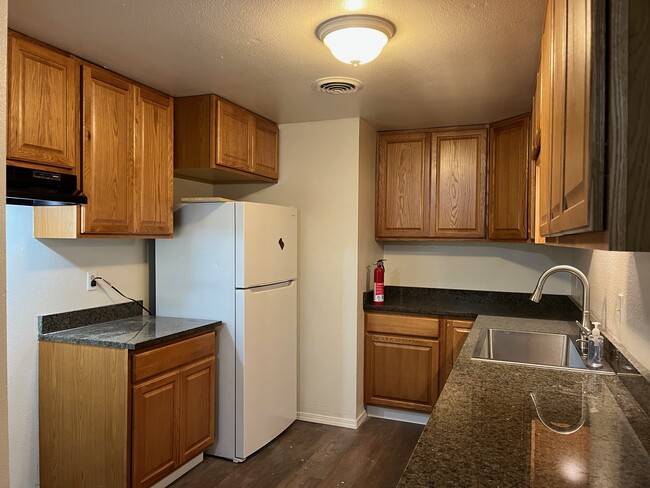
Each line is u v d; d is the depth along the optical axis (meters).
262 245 3.01
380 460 2.95
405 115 3.31
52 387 2.40
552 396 1.47
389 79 2.53
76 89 2.22
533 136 2.48
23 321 2.35
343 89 2.69
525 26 1.88
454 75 2.46
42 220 2.33
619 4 0.58
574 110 0.77
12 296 2.30
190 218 2.97
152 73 2.46
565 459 1.05
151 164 2.67
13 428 2.32
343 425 3.47
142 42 2.07
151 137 2.67
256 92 2.79
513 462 1.03
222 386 2.92
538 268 3.66
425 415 3.54
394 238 3.79
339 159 3.44
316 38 2.03
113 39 2.04
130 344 2.26
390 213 3.79
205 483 2.66
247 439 2.90
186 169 2.93
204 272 2.94
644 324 1.43
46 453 2.42
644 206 0.57
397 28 1.91
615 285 1.88
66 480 2.39
